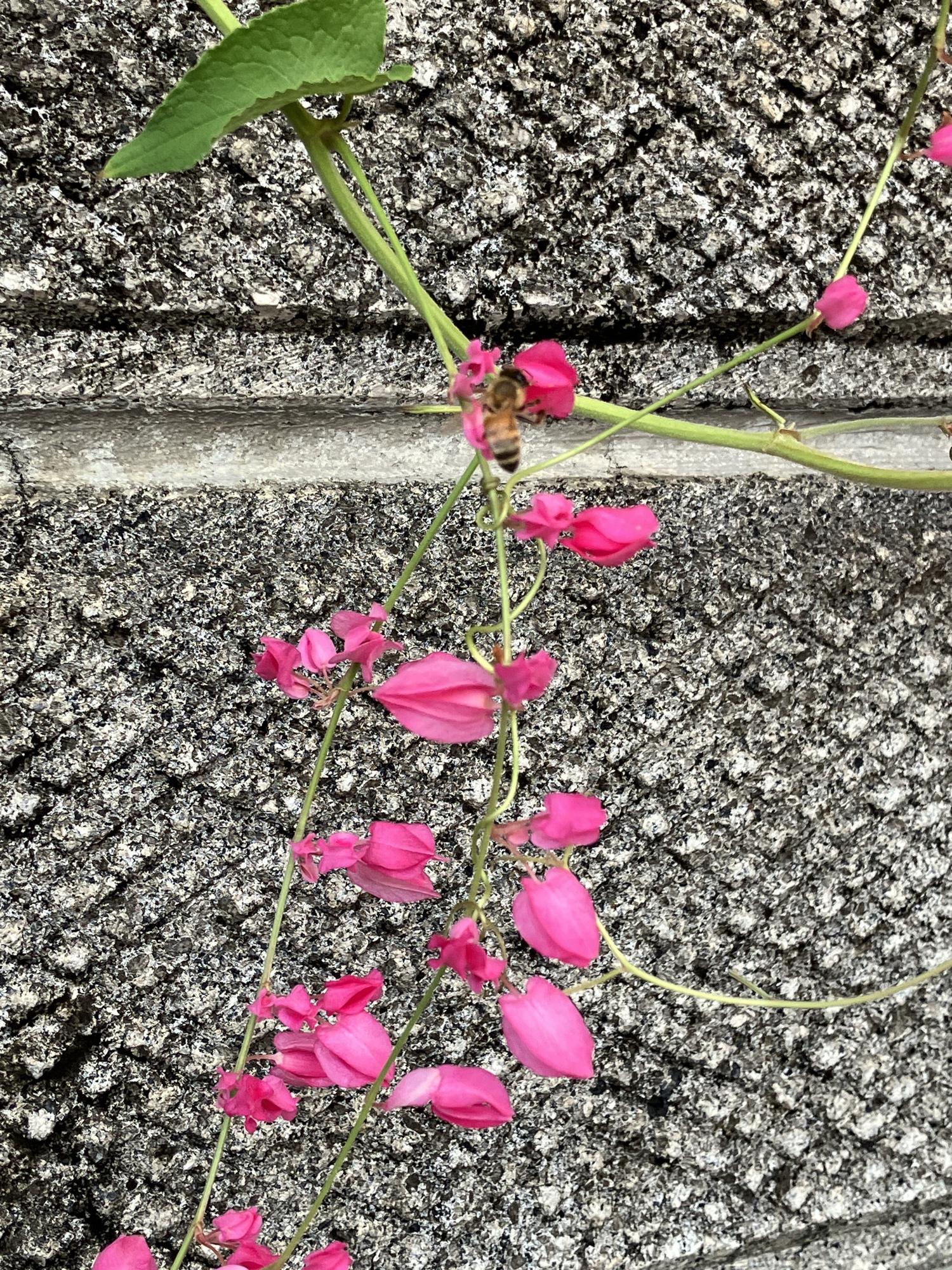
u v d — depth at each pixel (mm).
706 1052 242
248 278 203
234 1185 217
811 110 229
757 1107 246
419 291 167
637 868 235
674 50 220
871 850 251
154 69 197
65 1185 208
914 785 253
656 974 238
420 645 221
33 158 193
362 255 208
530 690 150
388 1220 224
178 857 212
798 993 248
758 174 227
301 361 211
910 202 237
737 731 239
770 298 229
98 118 195
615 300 221
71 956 207
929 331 244
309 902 217
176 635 209
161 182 199
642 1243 237
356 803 219
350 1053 176
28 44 192
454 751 223
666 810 236
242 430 215
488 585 223
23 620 202
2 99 191
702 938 240
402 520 219
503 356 220
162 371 205
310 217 205
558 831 160
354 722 217
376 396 215
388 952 222
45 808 205
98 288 197
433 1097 172
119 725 207
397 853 181
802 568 242
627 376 228
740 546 237
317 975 219
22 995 205
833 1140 251
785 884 245
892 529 248
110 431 208
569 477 229
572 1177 234
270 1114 186
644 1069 238
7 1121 205
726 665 237
